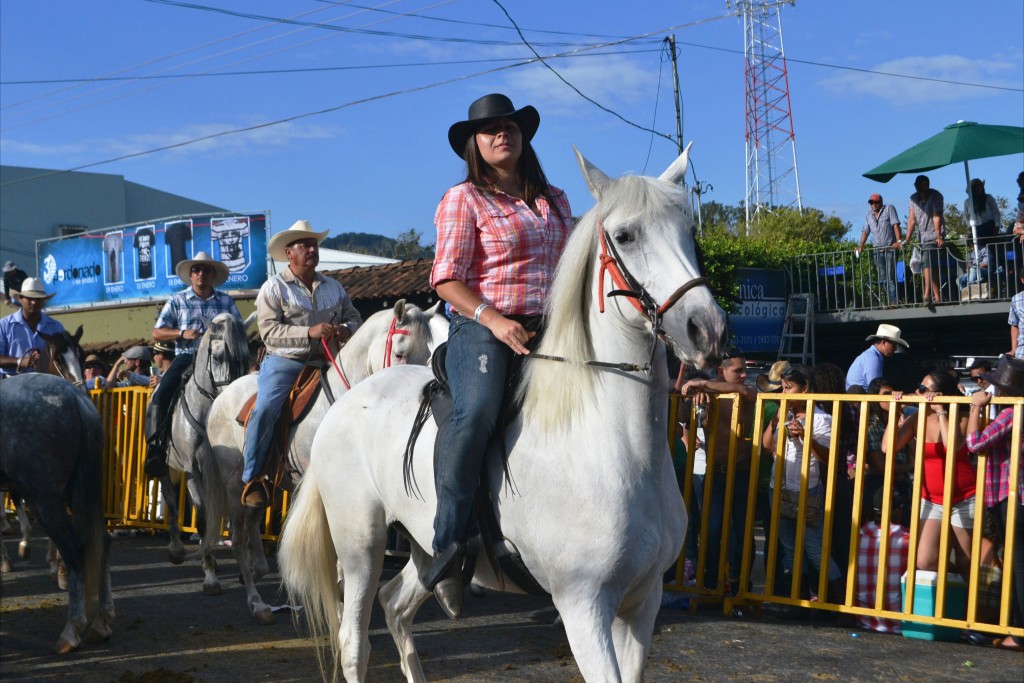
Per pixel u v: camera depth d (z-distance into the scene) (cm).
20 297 725
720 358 267
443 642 543
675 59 1859
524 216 337
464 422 318
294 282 643
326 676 477
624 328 301
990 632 515
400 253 4384
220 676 479
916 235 1291
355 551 397
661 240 286
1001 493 527
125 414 955
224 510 665
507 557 324
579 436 305
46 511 532
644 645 317
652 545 302
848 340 1455
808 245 1494
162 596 681
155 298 1873
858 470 555
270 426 602
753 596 594
